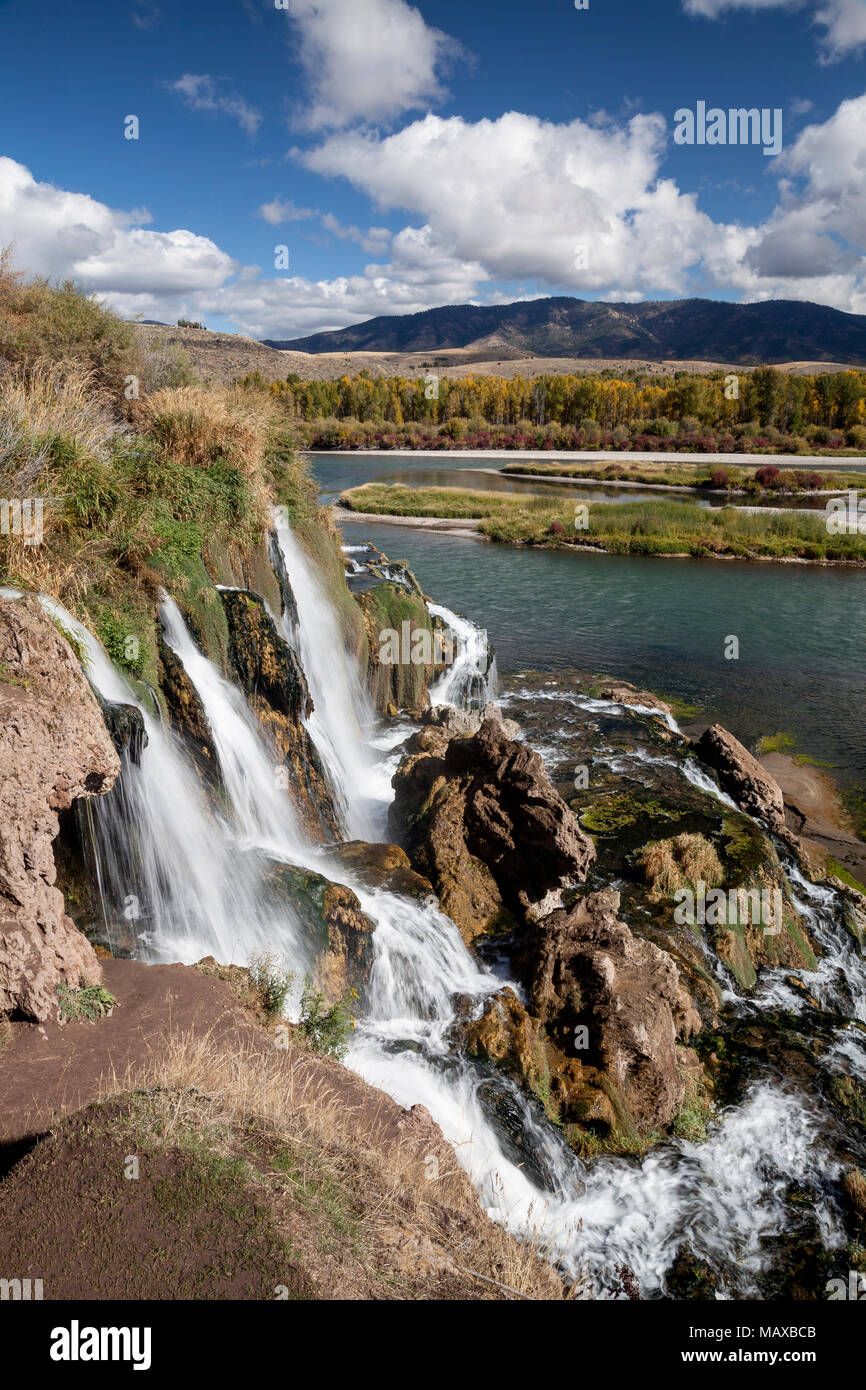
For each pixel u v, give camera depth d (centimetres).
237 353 12675
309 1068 689
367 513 5656
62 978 684
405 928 1046
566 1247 745
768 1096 941
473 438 11081
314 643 1761
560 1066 912
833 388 11381
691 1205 802
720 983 1124
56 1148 439
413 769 1399
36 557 988
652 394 12131
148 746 1002
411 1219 526
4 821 633
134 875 919
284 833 1252
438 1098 839
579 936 1006
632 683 2620
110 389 1688
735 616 3444
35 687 693
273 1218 426
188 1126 472
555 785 1597
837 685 2653
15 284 1761
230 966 830
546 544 4862
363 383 12081
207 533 1389
